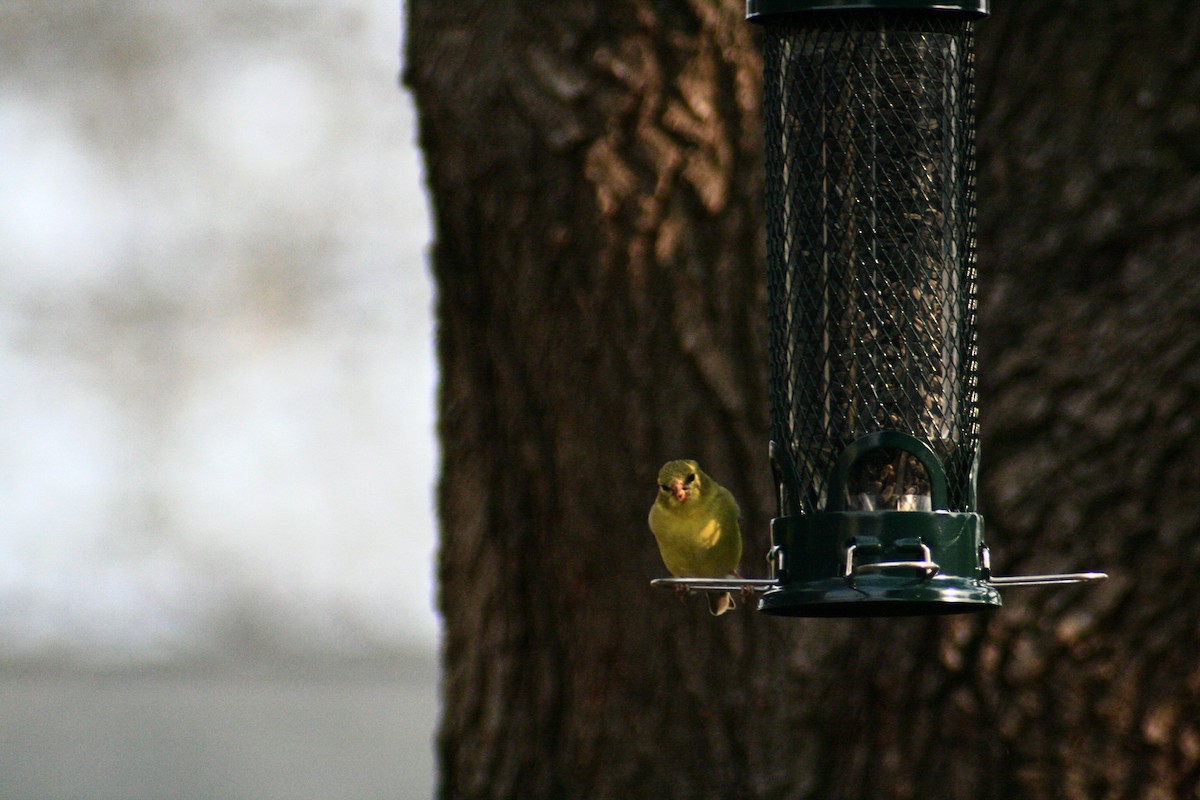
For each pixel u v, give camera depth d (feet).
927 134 32.42
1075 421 35.55
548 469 38.86
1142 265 35.76
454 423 41.45
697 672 37.47
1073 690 35.22
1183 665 34.81
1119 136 36.40
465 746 40.68
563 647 39.29
